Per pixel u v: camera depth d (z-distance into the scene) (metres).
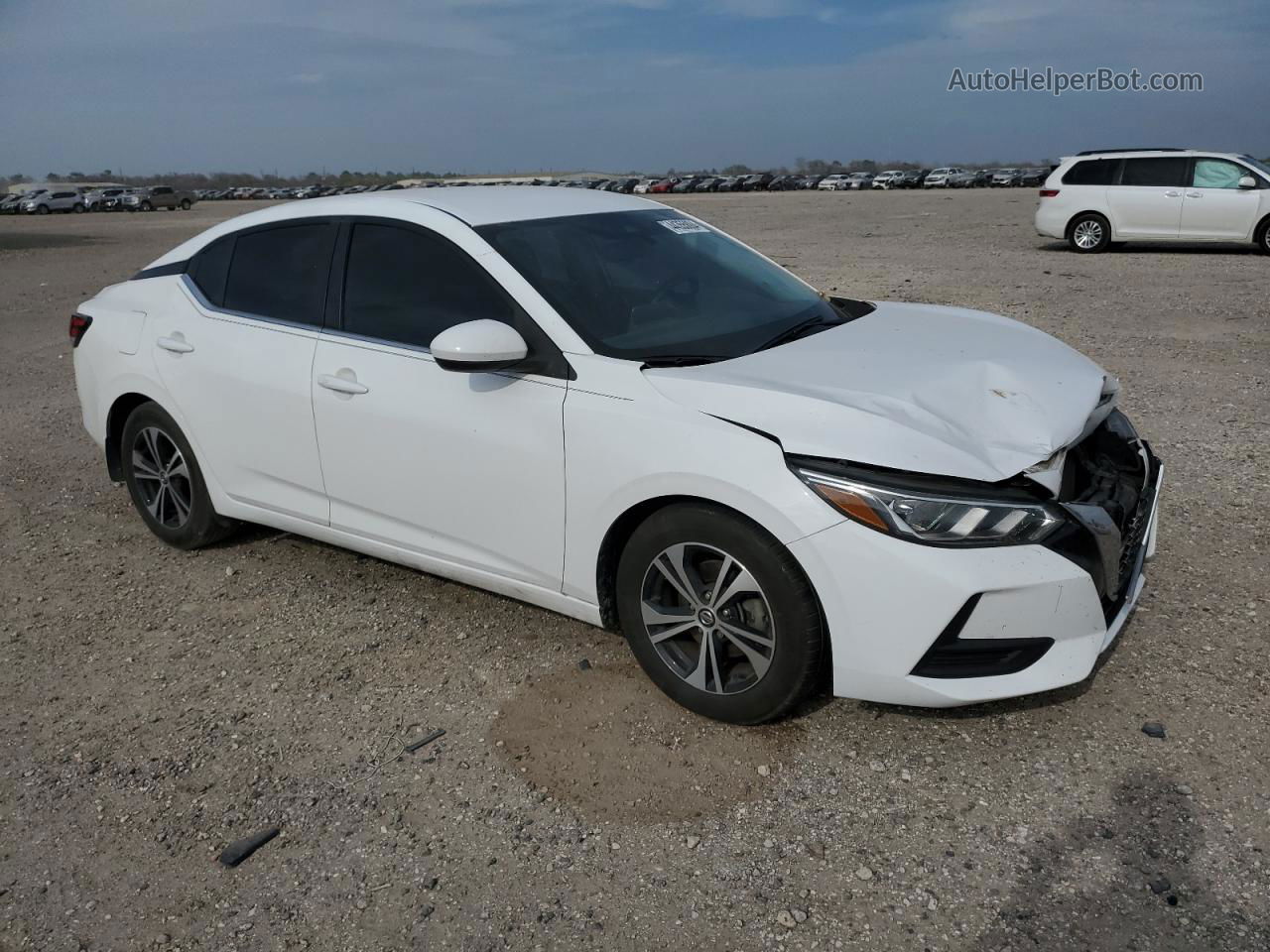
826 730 3.13
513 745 3.16
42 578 4.65
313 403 3.90
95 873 2.72
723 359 3.32
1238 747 2.93
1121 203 15.50
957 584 2.67
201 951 2.44
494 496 3.46
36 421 7.45
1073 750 2.97
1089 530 2.82
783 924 2.39
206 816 2.92
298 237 4.13
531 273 3.46
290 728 3.34
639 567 3.20
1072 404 3.16
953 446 2.79
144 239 28.70
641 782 2.94
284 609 4.20
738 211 34.00
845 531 2.74
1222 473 5.14
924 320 3.95
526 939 2.40
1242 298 10.55
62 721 3.46
